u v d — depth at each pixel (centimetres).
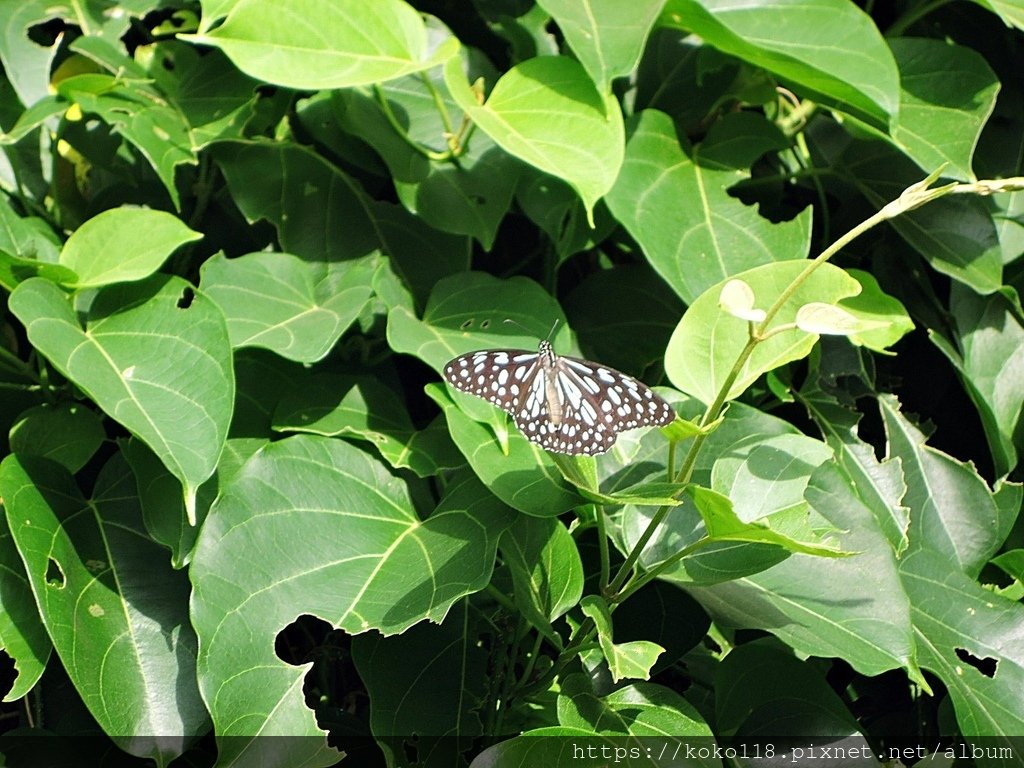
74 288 59
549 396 54
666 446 61
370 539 58
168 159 65
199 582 55
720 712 62
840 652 56
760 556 55
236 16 59
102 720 55
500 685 62
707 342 54
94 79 65
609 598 57
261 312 61
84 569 58
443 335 62
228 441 62
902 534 66
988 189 47
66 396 63
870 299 65
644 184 65
